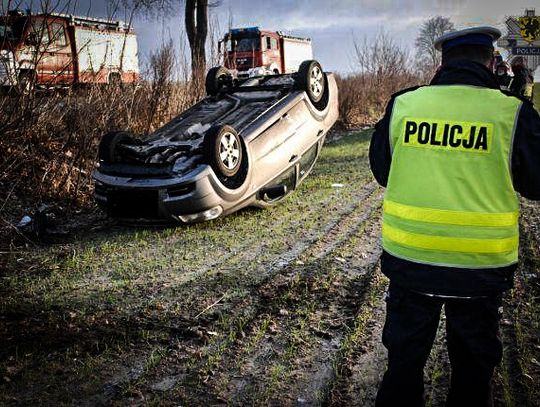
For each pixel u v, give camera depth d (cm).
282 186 686
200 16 1700
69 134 771
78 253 561
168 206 598
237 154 631
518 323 379
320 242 577
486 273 226
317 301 432
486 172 224
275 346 365
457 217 226
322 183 861
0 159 702
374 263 511
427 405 296
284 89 768
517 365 332
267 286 464
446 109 231
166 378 330
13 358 350
